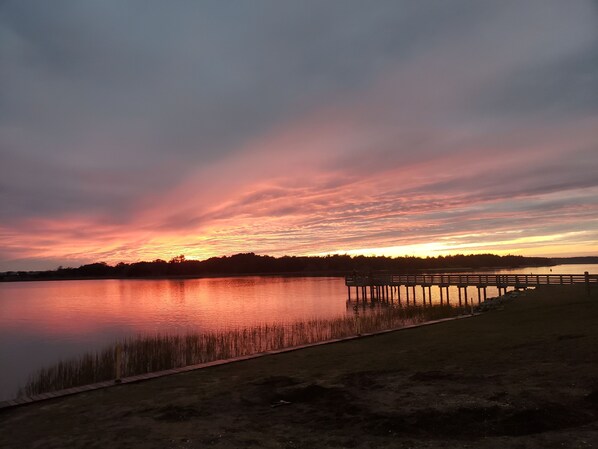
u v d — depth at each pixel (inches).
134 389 426.6
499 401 285.9
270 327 1355.8
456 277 2228.1
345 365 490.6
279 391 367.2
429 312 1472.7
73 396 413.4
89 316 2209.6
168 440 258.8
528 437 221.5
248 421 289.6
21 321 2047.2
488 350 509.7
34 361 1088.8
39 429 307.9
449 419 257.1
